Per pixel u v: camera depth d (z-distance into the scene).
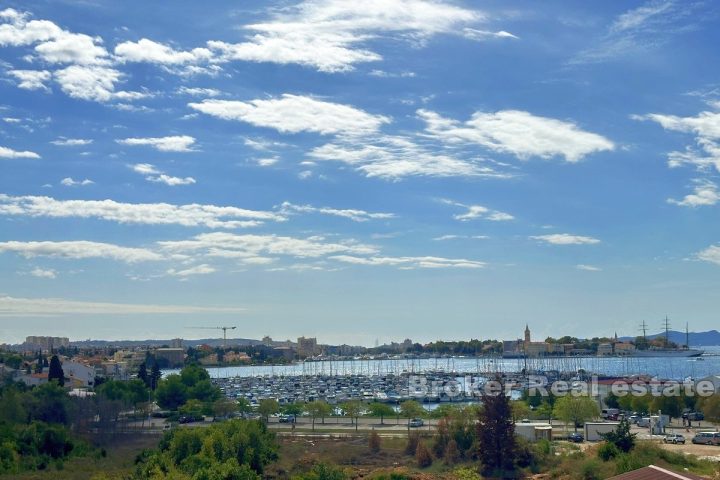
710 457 128.00
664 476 80.25
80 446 139.62
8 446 125.12
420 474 124.81
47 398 170.12
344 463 135.00
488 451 131.75
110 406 177.75
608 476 115.56
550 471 125.38
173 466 108.00
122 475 112.88
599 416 183.62
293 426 178.75
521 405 187.50
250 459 121.12
